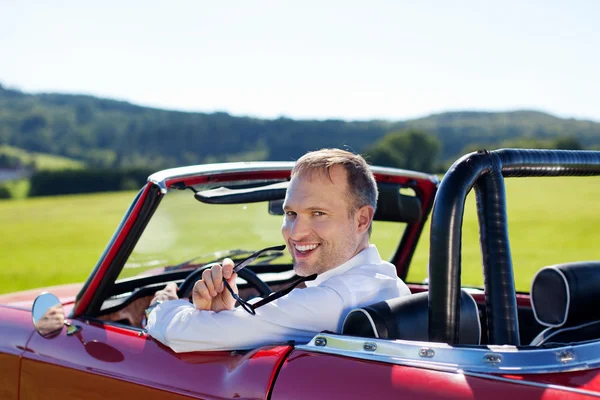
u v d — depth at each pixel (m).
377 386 1.63
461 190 1.76
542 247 12.80
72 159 138.38
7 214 38.81
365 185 2.06
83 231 24.98
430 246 1.76
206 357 2.00
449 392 1.55
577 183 33.28
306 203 2.02
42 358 2.36
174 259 2.83
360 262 2.11
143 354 2.13
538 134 116.12
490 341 1.79
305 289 1.99
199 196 2.54
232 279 2.01
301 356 1.80
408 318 1.85
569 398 1.45
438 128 120.75
